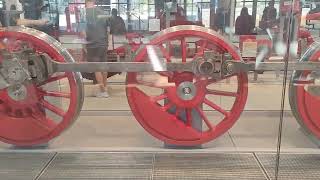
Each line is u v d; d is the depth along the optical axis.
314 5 2.99
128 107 3.33
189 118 3.12
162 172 2.70
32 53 2.98
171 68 2.96
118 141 3.14
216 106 3.13
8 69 2.96
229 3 2.99
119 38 3.00
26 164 2.81
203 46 3.01
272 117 3.25
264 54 3.03
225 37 3.03
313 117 3.11
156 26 2.99
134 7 2.97
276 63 3.00
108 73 3.11
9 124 3.10
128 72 3.03
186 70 2.97
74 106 3.10
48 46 2.98
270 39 3.03
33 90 3.04
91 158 2.89
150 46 2.96
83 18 2.99
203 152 2.97
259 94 3.16
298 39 3.02
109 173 2.68
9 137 3.12
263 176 2.63
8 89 3.03
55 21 3.02
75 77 3.06
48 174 2.68
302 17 3.00
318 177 2.63
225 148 3.02
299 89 3.08
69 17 3.01
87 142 3.12
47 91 3.10
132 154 2.94
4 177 2.64
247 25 3.02
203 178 2.61
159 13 2.98
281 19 3.01
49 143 3.13
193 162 2.83
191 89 3.04
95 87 3.27
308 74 3.05
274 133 3.18
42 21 3.04
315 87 3.06
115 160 2.86
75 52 3.04
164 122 3.09
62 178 2.62
